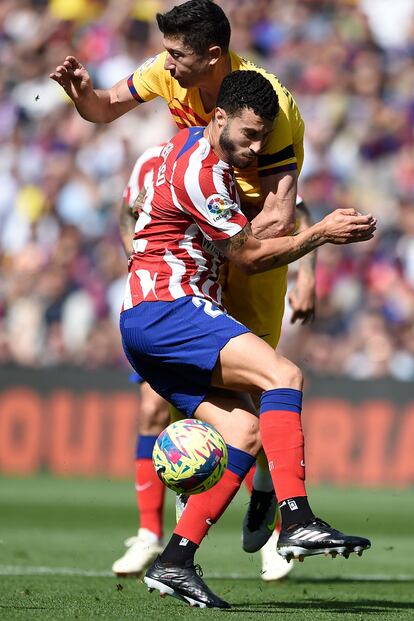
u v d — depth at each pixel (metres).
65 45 62.38
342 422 47.44
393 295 51.75
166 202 16.94
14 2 64.94
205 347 16.59
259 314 20.03
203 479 15.86
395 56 61.56
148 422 23.05
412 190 55.47
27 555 26.98
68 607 16.55
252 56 60.88
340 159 56.50
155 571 16.70
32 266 54.88
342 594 20.05
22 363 52.34
